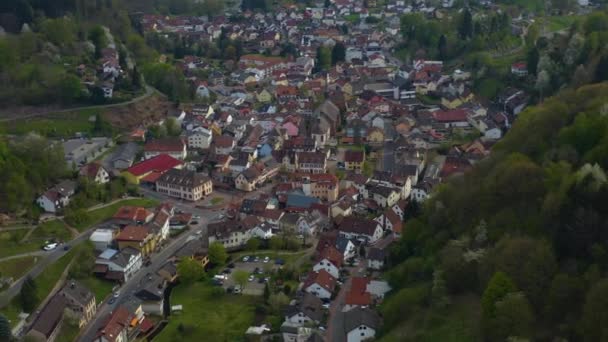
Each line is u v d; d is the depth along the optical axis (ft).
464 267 564.30
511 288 484.74
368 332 599.98
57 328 641.81
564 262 504.84
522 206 585.22
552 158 618.03
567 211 521.65
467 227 636.07
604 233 495.41
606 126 605.31
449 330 525.75
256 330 634.84
